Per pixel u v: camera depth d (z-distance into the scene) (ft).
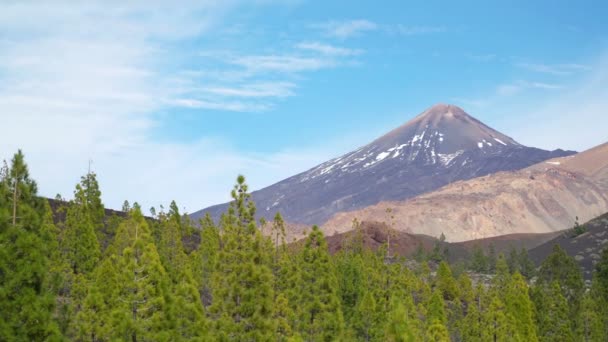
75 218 233.76
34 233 122.01
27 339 116.57
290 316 189.88
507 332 249.96
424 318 262.88
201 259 276.00
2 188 122.42
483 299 283.79
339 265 267.39
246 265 152.46
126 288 155.74
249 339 151.33
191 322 160.04
